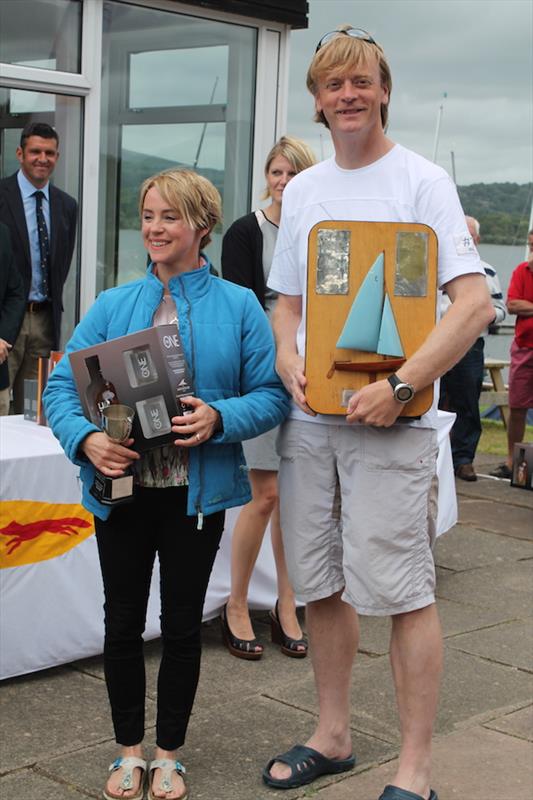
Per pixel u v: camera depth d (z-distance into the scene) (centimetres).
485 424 1067
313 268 273
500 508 688
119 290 294
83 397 278
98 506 276
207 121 665
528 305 770
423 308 270
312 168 289
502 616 467
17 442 378
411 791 275
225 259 397
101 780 298
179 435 273
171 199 278
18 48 583
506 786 301
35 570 360
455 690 377
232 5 646
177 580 283
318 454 285
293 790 296
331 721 304
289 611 409
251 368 291
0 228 537
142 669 289
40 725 334
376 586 274
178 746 289
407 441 272
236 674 384
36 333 587
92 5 600
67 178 616
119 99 627
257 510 393
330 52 267
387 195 274
